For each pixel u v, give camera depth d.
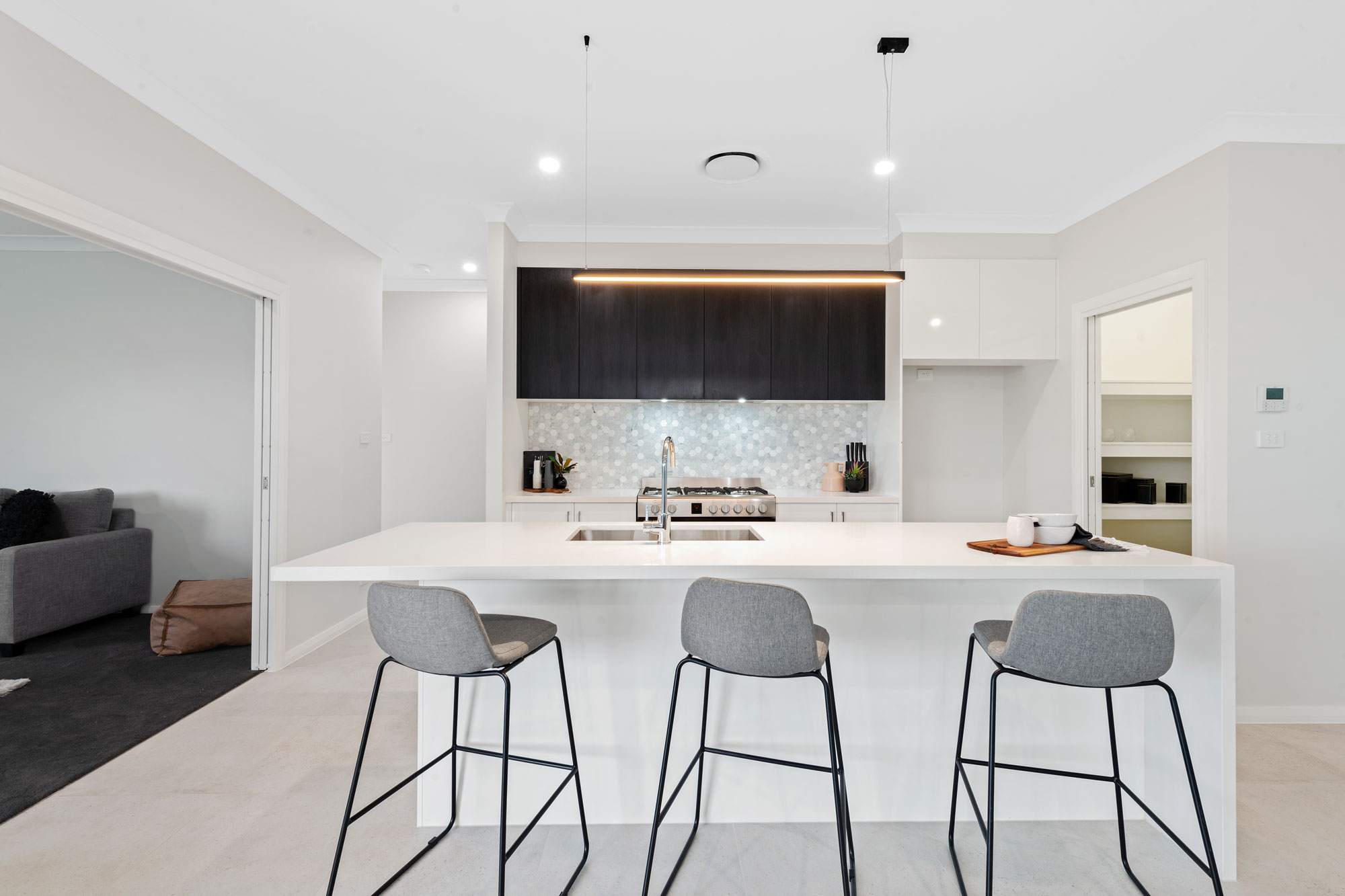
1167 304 4.61
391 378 5.94
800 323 4.49
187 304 4.71
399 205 3.94
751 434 4.87
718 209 4.07
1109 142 3.12
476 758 2.18
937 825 2.19
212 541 4.74
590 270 2.91
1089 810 2.22
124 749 2.62
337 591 4.12
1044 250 4.21
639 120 2.94
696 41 2.36
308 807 2.23
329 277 3.99
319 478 3.88
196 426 4.72
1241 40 2.35
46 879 1.86
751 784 2.20
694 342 4.47
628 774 2.18
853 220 4.27
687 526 2.85
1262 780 2.44
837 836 2.11
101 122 2.39
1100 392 3.96
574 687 2.18
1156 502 4.29
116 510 4.54
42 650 3.80
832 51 2.42
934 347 4.20
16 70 2.09
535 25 2.27
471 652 1.64
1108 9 2.18
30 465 4.64
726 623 1.68
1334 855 2.01
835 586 2.20
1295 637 2.93
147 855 1.97
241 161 3.16
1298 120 2.86
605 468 4.84
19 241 4.58
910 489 4.72
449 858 1.99
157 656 3.70
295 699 3.13
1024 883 1.89
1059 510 4.12
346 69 2.53
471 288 5.87
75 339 4.65
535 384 4.44
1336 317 2.92
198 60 2.46
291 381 3.59
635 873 1.92
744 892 1.84
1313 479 2.91
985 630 1.99
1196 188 3.09
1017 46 2.39
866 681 2.20
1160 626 1.61
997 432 4.74
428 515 5.93
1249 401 2.91
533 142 3.15
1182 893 1.84
